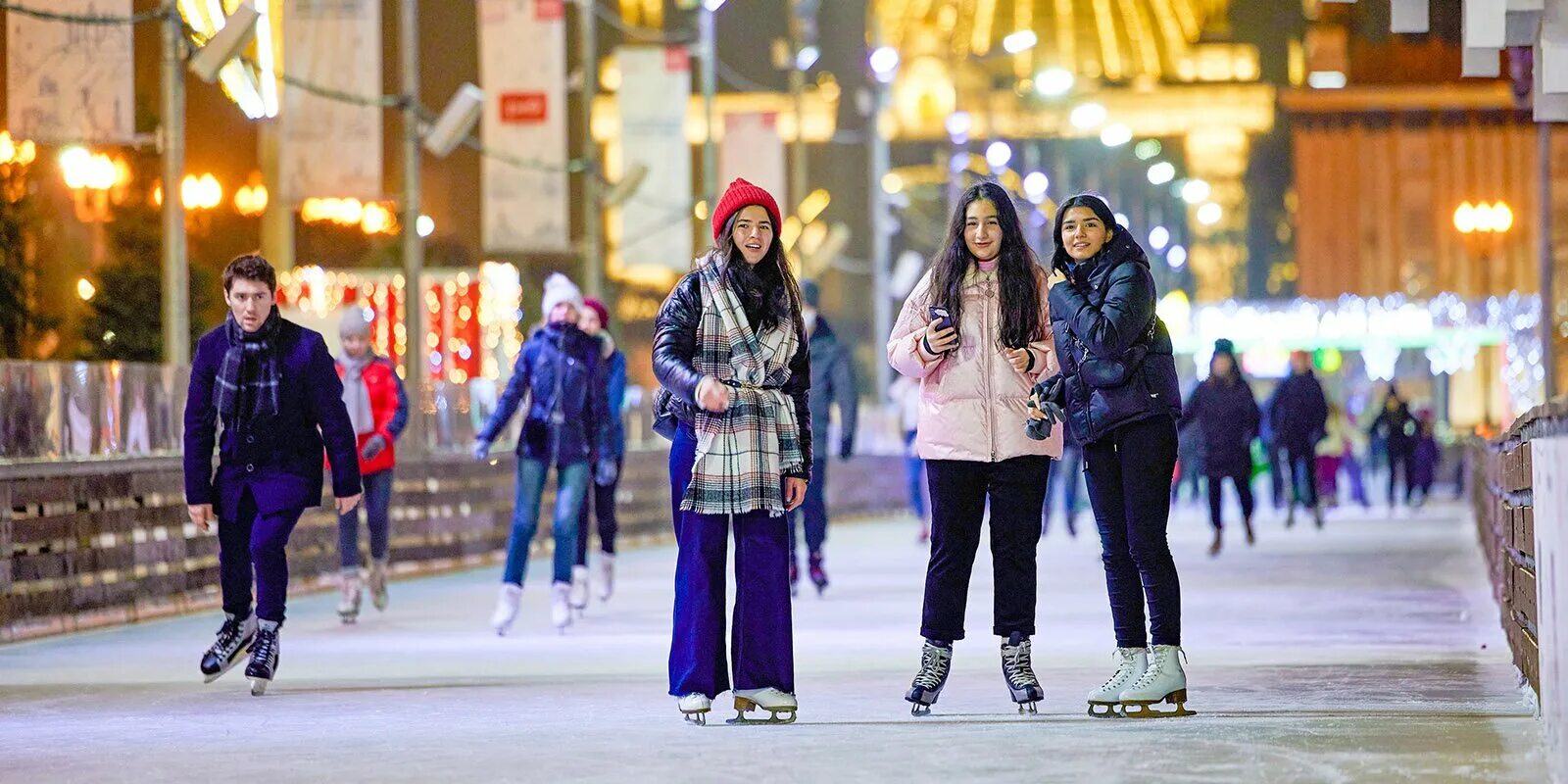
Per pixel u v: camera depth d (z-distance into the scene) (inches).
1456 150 6766.7
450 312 3132.4
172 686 1034.1
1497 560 1373.0
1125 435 836.6
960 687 971.9
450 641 1296.8
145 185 2778.1
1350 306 5984.3
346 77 2017.7
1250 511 2262.6
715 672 847.7
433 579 1936.5
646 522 2615.7
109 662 1170.6
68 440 1406.3
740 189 845.2
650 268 3016.7
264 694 984.9
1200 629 1305.4
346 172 2018.9
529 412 1342.3
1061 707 889.5
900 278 4306.1
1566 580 639.8
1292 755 725.3
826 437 1616.6
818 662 1120.2
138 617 1471.5
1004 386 853.2
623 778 696.4
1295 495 2795.3
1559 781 645.9
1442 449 5103.3
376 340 3002.0
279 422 974.4
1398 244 6781.5
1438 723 809.5
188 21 1763.0
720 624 848.9
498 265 3408.0
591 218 3147.1
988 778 682.8
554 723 855.7
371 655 1203.2
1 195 2650.1
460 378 3122.5
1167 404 832.3
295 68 2015.3
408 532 2009.1
